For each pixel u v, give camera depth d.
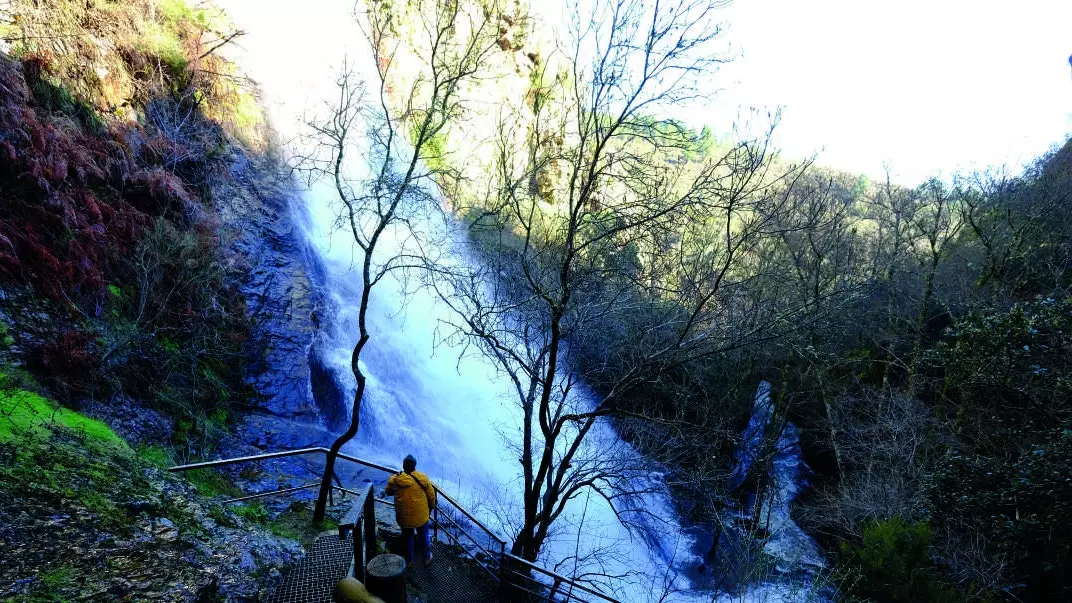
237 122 17.05
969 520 12.52
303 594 4.79
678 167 9.23
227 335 12.83
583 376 12.38
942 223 20.97
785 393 21.53
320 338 15.01
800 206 14.76
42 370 8.20
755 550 17.27
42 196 9.41
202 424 10.80
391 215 7.50
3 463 4.55
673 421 10.02
